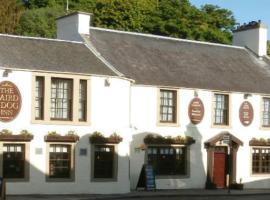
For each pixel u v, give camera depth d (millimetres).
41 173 28156
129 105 31078
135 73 32906
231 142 34906
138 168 32156
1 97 27391
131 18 57312
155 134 32719
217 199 27969
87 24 34531
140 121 32281
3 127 27406
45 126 28391
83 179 29281
